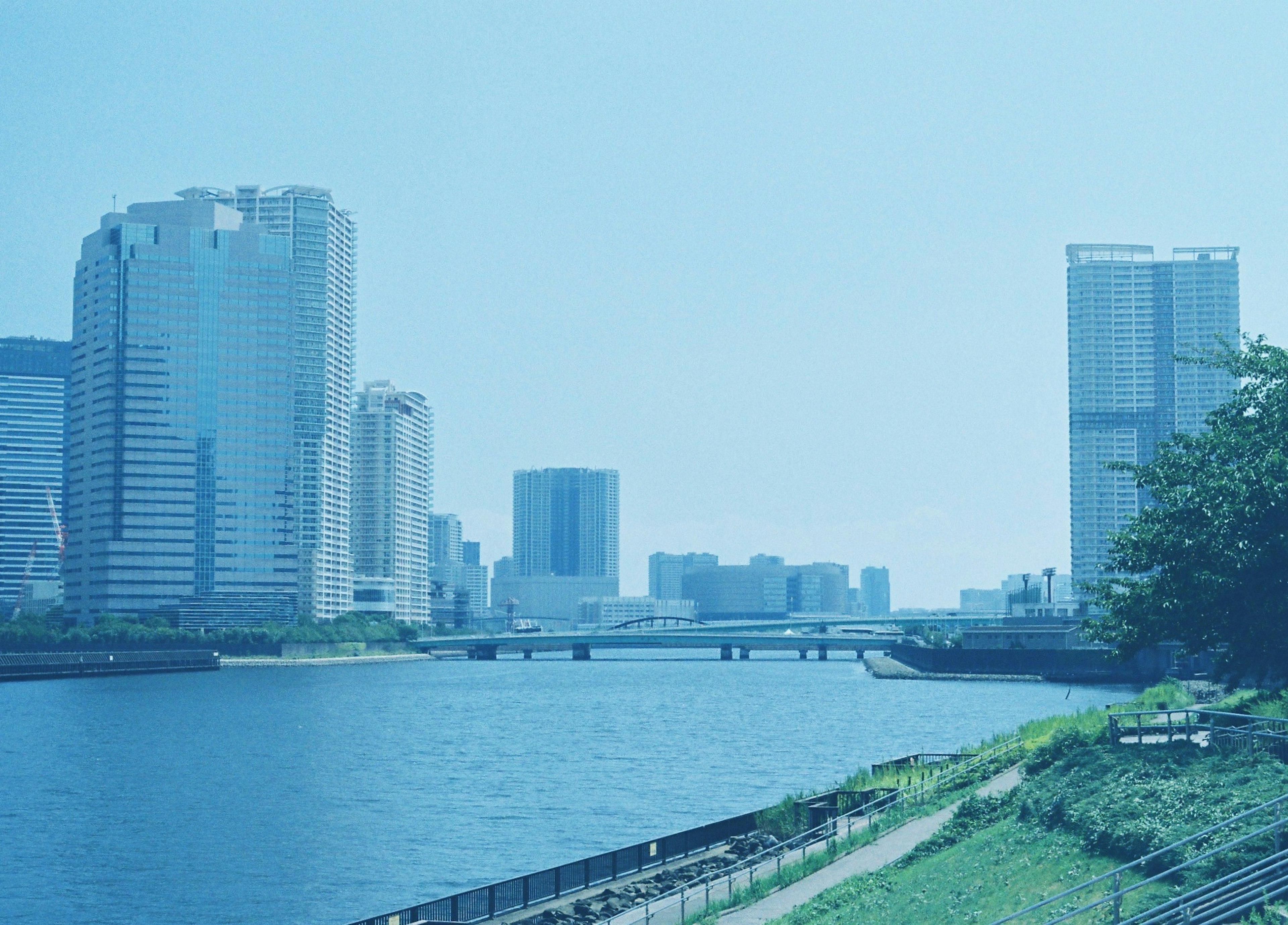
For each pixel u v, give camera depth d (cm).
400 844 9588
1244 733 4934
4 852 9344
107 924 7450
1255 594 5853
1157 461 6706
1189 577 5944
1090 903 3684
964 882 4562
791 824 7600
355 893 8100
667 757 14862
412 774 13538
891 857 5759
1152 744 5572
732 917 5138
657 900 5559
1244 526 5769
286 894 8075
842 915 4734
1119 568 6706
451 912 6088
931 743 15700
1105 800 4541
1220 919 3153
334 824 10462
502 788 12438
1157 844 3891
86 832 10119
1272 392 6481
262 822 10562
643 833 9988
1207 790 4281
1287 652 6041
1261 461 5875
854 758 14362
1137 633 6606
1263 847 3453
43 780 13125
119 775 13575
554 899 6525
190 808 11294
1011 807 5562
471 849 9406
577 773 13475
